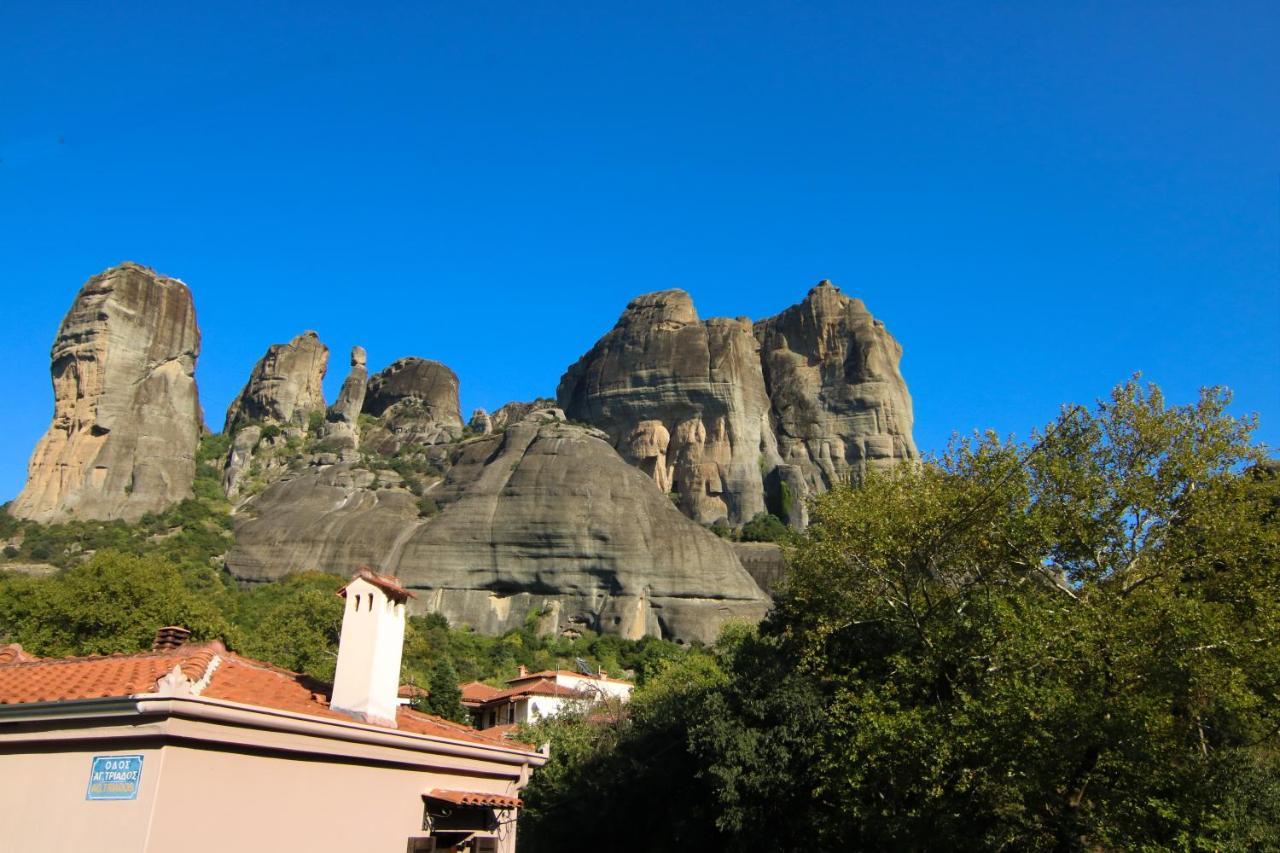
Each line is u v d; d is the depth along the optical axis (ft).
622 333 493.77
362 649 57.72
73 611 158.30
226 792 46.39
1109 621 75.97
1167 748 71.61
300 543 354.13
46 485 378.73
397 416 493.77
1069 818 74.08
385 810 54.70
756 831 93.09
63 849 44.11
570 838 117.91
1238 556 83.35
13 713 47.19
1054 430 98.37
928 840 77.41
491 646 303.89
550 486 358.02
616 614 329.52
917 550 96.17
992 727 72.28
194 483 414.00
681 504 444.14
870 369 469.16
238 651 180.45
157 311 416.46
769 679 99.81
